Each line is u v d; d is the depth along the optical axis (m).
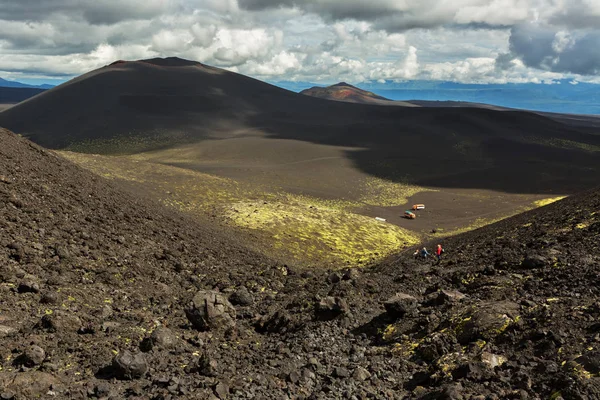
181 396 8.30
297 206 89.50
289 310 16.45
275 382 9.62
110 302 15.42
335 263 47.66
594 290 11.85
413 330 12.45
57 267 16.67
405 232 88.56
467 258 23.88
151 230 30.88
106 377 9.16
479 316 11.15
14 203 21.92
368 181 198.38
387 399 8.94
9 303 12.21
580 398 7.15
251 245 48.91
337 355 11.78
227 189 98.06
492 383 8.48
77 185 33.88
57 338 10.76
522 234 28.86
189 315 13.91
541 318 10.48
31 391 7.92
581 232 21.08
